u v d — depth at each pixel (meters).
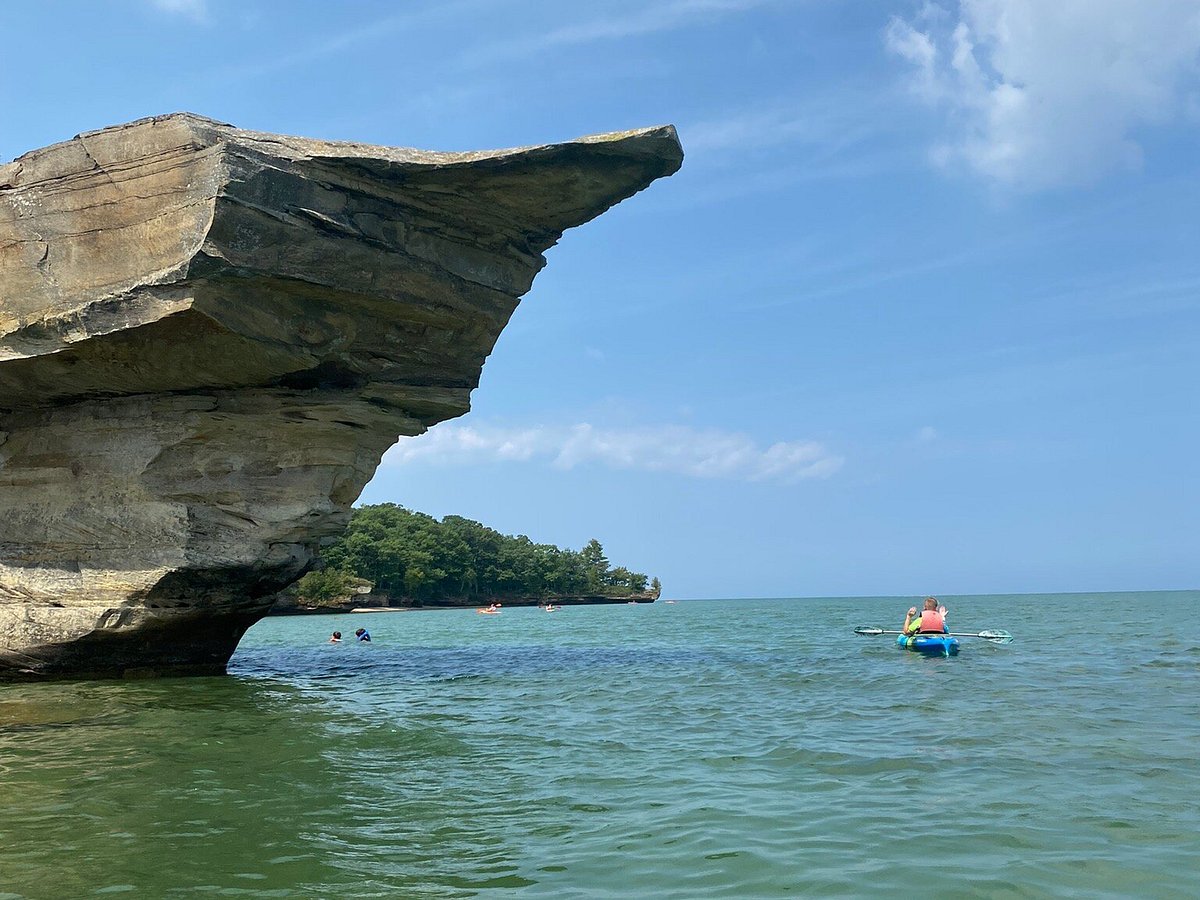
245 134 14.19
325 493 17.89
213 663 19.56
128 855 7.22
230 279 14.00
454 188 15.17
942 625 26.58
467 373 18.27
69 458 17.61
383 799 8.89
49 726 12.87
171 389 16.80
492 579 132.62
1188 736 11.82
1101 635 33.06
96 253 14.59
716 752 11.08
